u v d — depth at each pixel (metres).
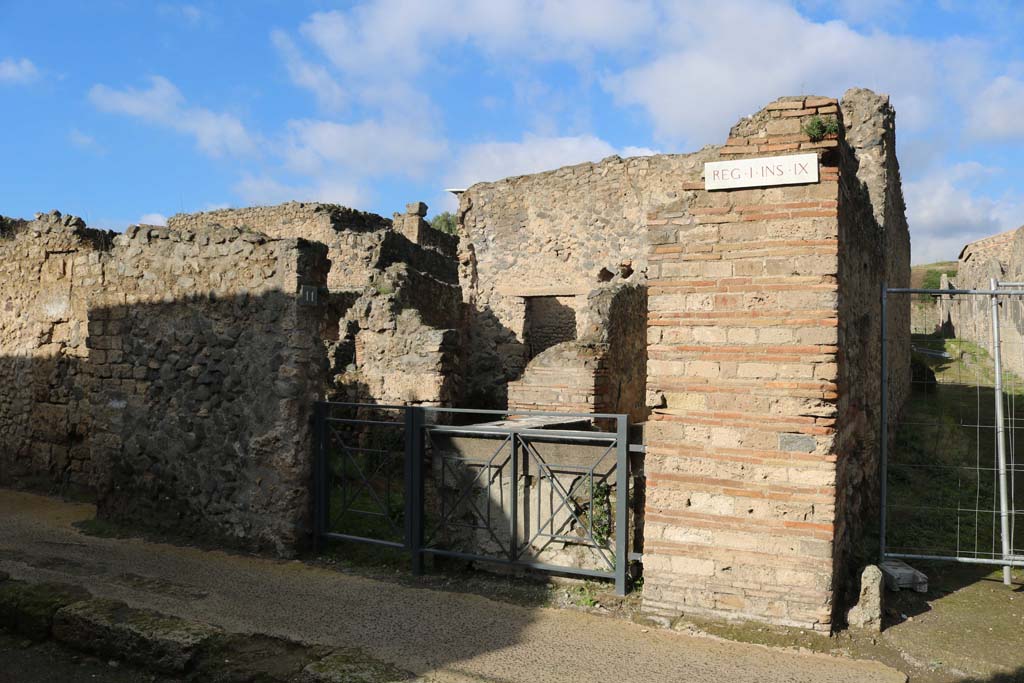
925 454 12.04
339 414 12.05
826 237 5.20
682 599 5.55
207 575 6.66
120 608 5.65
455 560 6.76
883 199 11.38
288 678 4.68
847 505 6.12
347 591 6.24
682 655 4.92
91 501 9.82
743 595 5.38
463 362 14.82
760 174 5.33
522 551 6.38
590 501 6.09
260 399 7.38
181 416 7.89
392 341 11.98
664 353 5.62
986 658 4.95
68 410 10.55
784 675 4.62
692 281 5.55
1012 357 22.95
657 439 5.62
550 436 6.22
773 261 5.32
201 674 4.96
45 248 11.08
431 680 4.54
